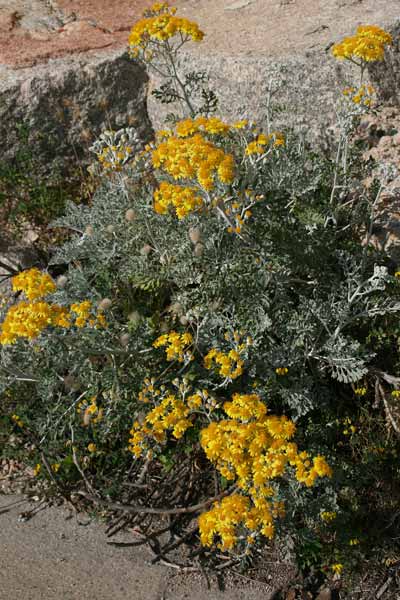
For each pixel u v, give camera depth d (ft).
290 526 2.70
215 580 2.87
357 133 3.93
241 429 2.51
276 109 3.67
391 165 3.20
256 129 3.26
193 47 4.21
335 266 3.43
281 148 3.33
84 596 2.82
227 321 3.13
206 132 3.22
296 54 3.93
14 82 4.03
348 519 2.89
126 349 2.97
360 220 3.51
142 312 3.50
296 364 3.09
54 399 3.30
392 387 3.23
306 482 2.44
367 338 3.25
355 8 4.36
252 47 4.10
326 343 3.05
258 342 3.05
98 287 3.51
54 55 4.26
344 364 3.01
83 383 3.06
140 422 2.79
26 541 3.01
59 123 4.17
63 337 2.80
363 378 3.26
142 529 3.04
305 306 3.07
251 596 2.82
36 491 3.18
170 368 3.19
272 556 2.93
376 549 2.92
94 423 3.07
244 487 2.51
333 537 2.92
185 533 3.02
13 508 3.15
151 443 2.95
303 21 4.33
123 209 3.34
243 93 4.00
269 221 3.24
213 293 3.15
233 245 3.17
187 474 3.16
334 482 2.83
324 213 3.42
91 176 4.17
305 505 2.76
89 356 3.04
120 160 3.36
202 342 3.10
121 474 3.20
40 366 2.99
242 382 3.17
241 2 4.78
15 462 3.35
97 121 4.25
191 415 3.16
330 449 3.11
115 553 2.96
